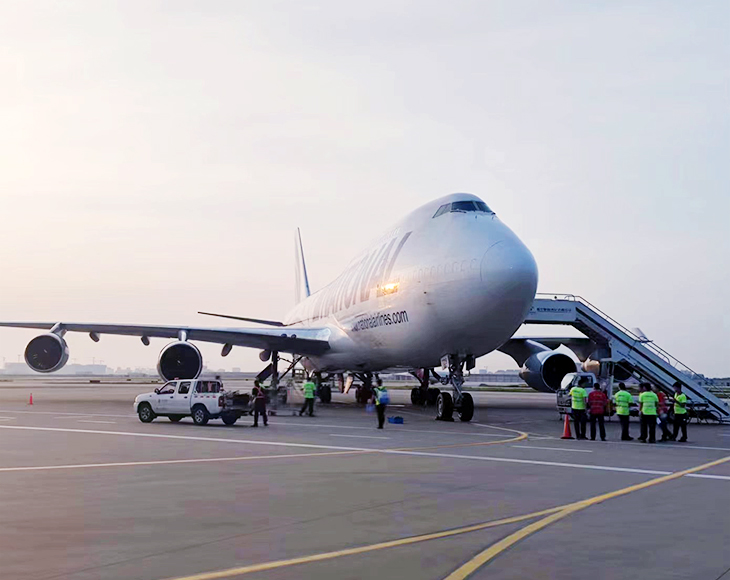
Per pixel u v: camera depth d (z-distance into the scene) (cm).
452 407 2631
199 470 1270
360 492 1052
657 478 1241
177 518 859
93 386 8944
